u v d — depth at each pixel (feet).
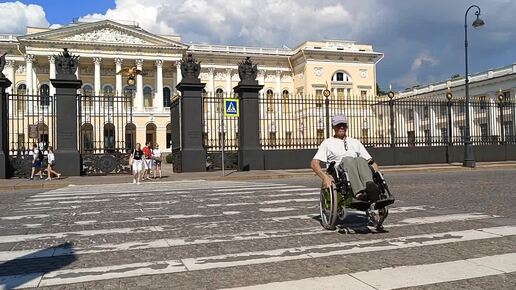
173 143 79.92
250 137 71.67
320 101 79.46
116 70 222.69
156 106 229.25
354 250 18.22
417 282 13.97
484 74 162.20
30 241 21.06
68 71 66.95
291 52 260.21
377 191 20.68
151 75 238.68
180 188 47.73
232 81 250.57
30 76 210.79
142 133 219.82
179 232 22.65
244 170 70.69
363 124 86.74
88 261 17.35
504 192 37.88
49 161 61.93
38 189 52.47
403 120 86.69
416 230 21.99
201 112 70.79
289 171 69.62
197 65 70.95
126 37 224.33
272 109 79.46
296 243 19.70
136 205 33.37
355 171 21.31
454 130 101.40
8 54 218.38
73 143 66.54
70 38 216.33
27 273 15.85
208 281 14.55
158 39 228.22
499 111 95.09
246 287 13.83
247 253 18.11
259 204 32.65
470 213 26.86
